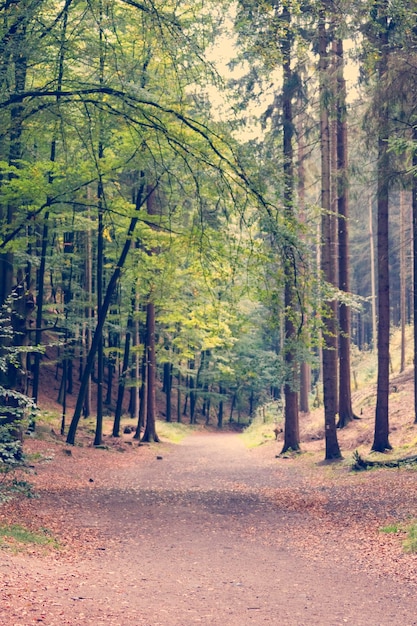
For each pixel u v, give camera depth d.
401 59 17.94
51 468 20.77
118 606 7.41
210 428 64.94
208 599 8.07
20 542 10.45
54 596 7.54
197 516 14.79
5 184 18.94
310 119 27.31
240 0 12.80
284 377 27.06
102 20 13.73
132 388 45.59
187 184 16.36
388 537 11.75
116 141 19.48
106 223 21.92
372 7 14.72
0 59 12.61
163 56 14.42
